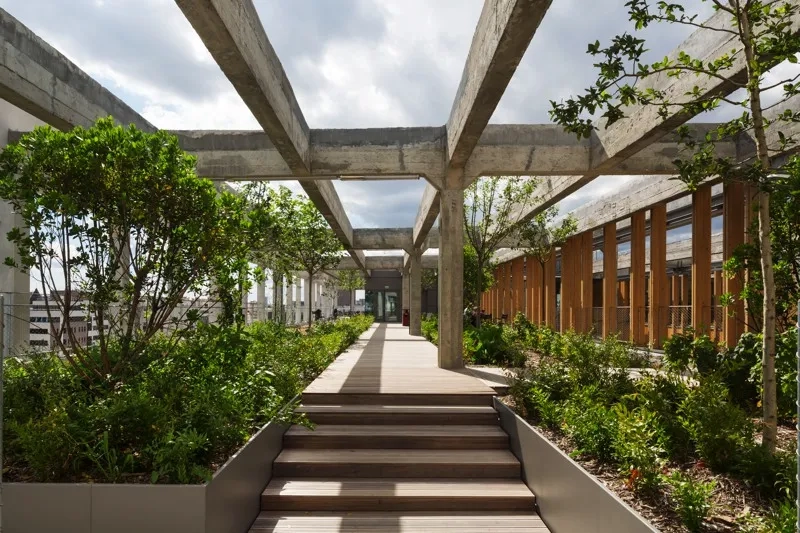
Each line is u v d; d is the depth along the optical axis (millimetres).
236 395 4809
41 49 6340
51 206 4156
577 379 5734
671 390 4957
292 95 7305
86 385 4766
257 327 11891
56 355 5109
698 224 10570
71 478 3426
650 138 7328
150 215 4648
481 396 6336
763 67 3572
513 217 14852
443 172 9125
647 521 2727
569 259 17812
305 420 5344
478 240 13695
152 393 4297
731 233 9523
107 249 4777
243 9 4828
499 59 5043
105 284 4707
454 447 5438
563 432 4797
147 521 3166
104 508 3182
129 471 3529
